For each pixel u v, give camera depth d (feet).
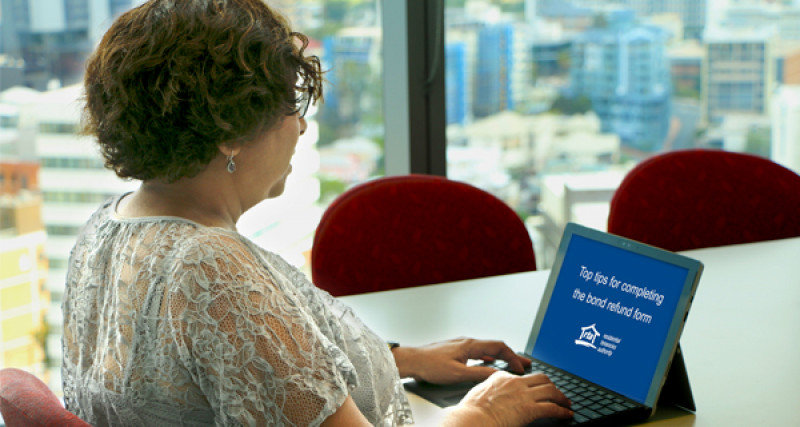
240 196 3.68
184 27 3.26
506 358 4.81
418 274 7.09
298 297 3.57
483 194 7.29
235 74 3.30
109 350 3.40
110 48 3.34
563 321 4.84
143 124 3.31
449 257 7.16
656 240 7.95
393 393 4.09
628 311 4.47
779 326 5.44
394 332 5.49
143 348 3.28
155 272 3.26
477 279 6.63
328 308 3.87
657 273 4.38
